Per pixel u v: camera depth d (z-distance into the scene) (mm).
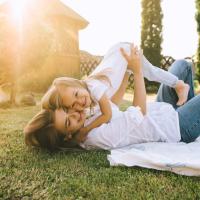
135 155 2457
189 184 2082
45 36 7805
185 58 3895
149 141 2914
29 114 5777
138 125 2830
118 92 3230
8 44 7250
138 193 1952
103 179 2193
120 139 2846
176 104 3488
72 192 1988
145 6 15039
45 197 1926
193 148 2725
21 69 7531
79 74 14852
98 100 2725
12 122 4703
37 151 2916
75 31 14633
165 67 15094
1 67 7305
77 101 2637
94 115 2846
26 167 2471
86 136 2852
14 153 2854
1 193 1983
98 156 2740
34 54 7582
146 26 14992
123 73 3037
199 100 2979
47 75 12766
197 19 13008
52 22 13258
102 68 2969
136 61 3027
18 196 1956
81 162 2588
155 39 14891
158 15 14914
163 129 2898
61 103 2645
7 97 9141
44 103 2734
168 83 3424
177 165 2277
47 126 2748
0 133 3764
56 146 2846
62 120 2662
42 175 2281
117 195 1931
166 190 1998
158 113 2955
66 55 13797
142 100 2932
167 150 2680
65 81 2680
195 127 2959
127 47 3047
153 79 3430
